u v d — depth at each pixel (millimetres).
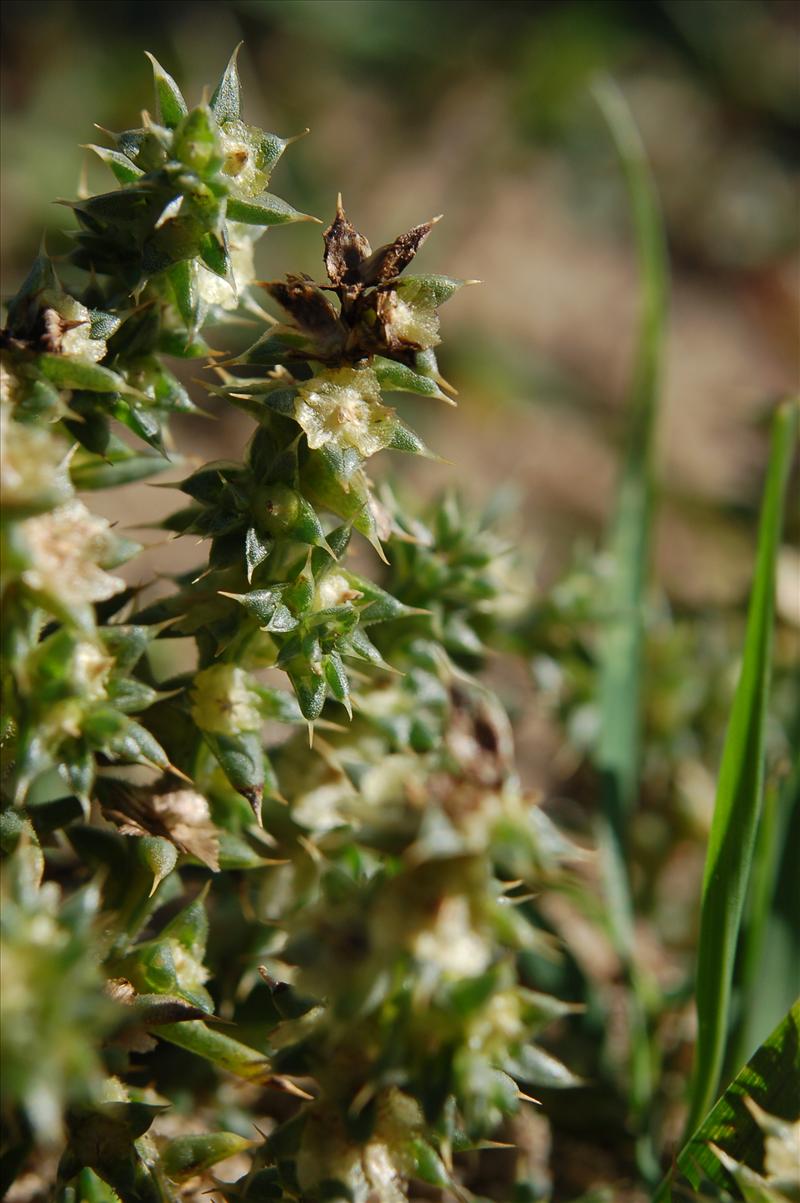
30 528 221
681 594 379
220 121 233
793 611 305
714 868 246
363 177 628
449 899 220
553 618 288
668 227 665
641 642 288
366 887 222
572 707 296
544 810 297
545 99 670
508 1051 221
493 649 289
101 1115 228
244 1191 233
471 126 660
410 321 229
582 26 688
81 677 226
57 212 530
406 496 281
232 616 239
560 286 613
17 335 229
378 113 654
